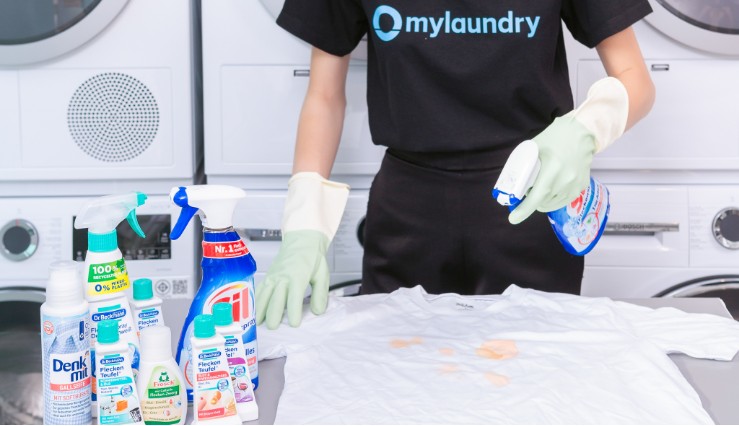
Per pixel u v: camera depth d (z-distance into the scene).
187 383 0.90
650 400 0.90
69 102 1.94
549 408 0.88
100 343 0.82
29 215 1.97
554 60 1.45
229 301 0.92
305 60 1.93
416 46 1.37
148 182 2.01
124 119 1.95
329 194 1.42
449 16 1.36
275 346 1.07
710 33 1.87
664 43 1.93
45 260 1.99
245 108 1.95
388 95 1.46
